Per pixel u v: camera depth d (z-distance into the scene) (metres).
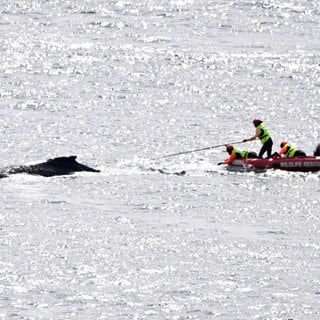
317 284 118.69
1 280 117.38
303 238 135.88
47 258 124.94
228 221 143.38
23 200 150.75
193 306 111.88
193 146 196.38
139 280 118.62
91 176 167.50
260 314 110.25
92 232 136.12
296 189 162.62
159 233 136.50
